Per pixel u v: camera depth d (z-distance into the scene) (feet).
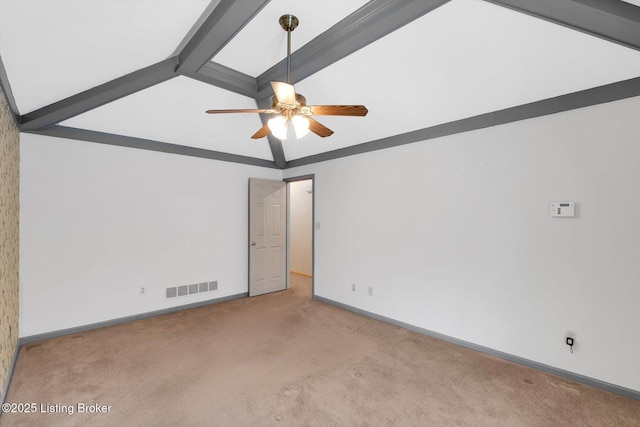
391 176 12.35
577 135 8.05
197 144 13.91
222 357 9.34
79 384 7.78
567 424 6.46
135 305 12.51
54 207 10.71
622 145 7.43
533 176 8.79
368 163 13.23
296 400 7.25
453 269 10.48
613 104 7.54
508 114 9.13
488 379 8.18
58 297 10.77
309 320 12.67
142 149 12.72
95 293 11.55
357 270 13.65
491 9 6.43
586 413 6.81
